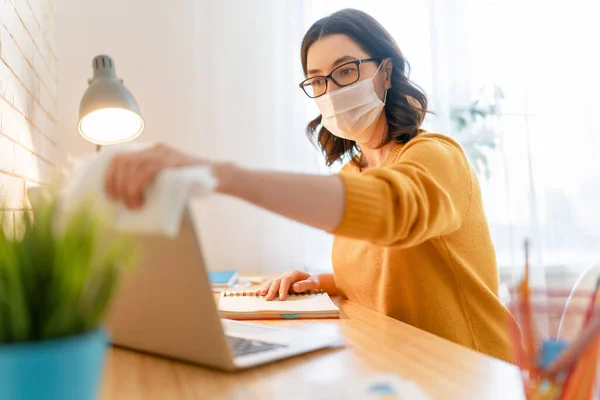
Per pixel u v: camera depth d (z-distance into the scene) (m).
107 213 0.42
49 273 0.38
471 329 1.06
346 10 1.32
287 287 1.18
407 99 1.28
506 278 2.42
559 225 2.51
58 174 0.48
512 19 2.52
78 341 0.37
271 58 2.34
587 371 0.38
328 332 0.85
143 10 2.26
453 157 1.01
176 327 0.62
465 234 1.07
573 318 0.41
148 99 2.26
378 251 1.15
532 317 0.41
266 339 0.75
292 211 0.67
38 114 1.66
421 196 0.78
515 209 2.47
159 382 0.59
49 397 0.36
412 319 1.08
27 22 1.50
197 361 0.64
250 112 2.32
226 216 2.26
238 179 0.61
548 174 2.51
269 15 2.34
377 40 1.28
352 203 0.70
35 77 1.62
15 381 0.35
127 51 2.25
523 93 2.51
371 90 1.26
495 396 0.53
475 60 2.49
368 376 0.59
